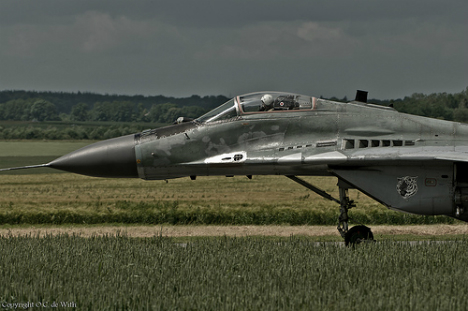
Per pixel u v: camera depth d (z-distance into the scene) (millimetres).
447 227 73938
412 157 47781
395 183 50156
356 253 43781
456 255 42938
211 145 51906
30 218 81438
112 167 52875
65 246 47031
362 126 51438
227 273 37781
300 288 33594
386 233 69188
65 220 81438
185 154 52000
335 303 31641
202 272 37219
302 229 74125
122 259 42094
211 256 42781
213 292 33125
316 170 52219
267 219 81062
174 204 94938
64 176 170125
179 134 52406
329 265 39688
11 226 78688
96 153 52812
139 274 37344
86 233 71375
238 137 51625
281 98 52219
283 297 31578
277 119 51500
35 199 109812
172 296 31953
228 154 51500
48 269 38875
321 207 91500
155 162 52281
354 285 34750
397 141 51250
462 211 49750
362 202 97188
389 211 81125
